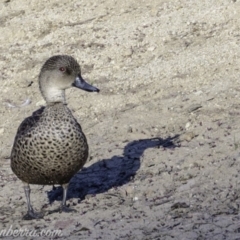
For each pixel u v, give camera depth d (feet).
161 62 70.28
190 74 67.51
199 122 59.82
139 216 46.65
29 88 71.15
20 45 77.82
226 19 74.08
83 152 46.57
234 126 57.67
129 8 79.56
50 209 50.03
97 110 65.41
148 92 66.39
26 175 47.24
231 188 48.42
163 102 64.28
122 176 53.72
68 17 80.38
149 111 63.41
